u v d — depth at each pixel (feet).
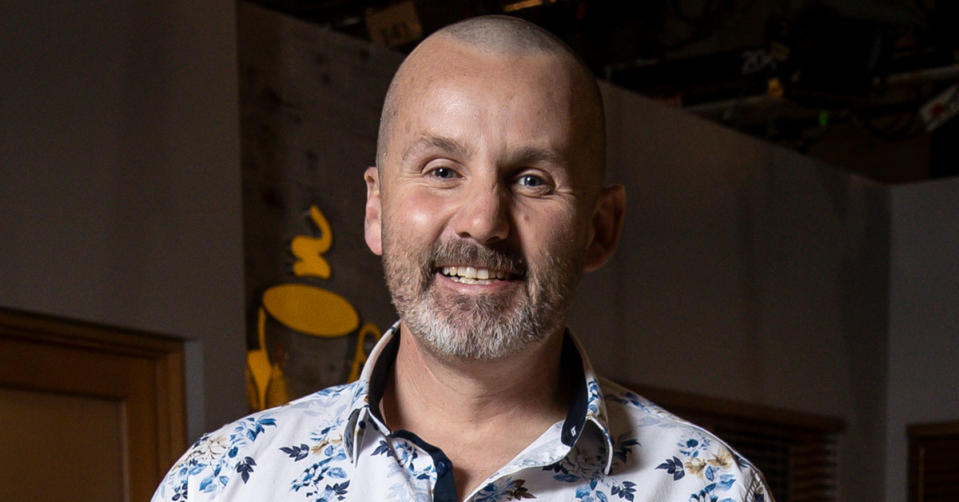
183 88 10.23
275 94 11.27
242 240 10.63
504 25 4.34
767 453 16.93
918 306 18.52
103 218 9.48
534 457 4.23
